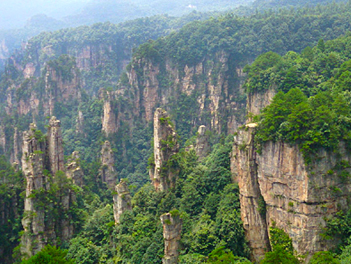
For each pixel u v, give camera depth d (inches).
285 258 2691.9
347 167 2947.8
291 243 2977.4
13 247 4033.0
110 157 6446.9
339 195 2938.0
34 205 3870.6
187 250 3267.7
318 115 2942.9
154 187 4266.7
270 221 3147.1
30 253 3789.4
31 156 3986.2
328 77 4731.8
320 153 2893.7
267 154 3102.9
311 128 2915.8
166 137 4254.4
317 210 2891.2
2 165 4685.0
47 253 3024.1
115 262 3627.0
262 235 3270.2
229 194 3501.5
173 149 4247.0
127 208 4018.2
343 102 3176.7
